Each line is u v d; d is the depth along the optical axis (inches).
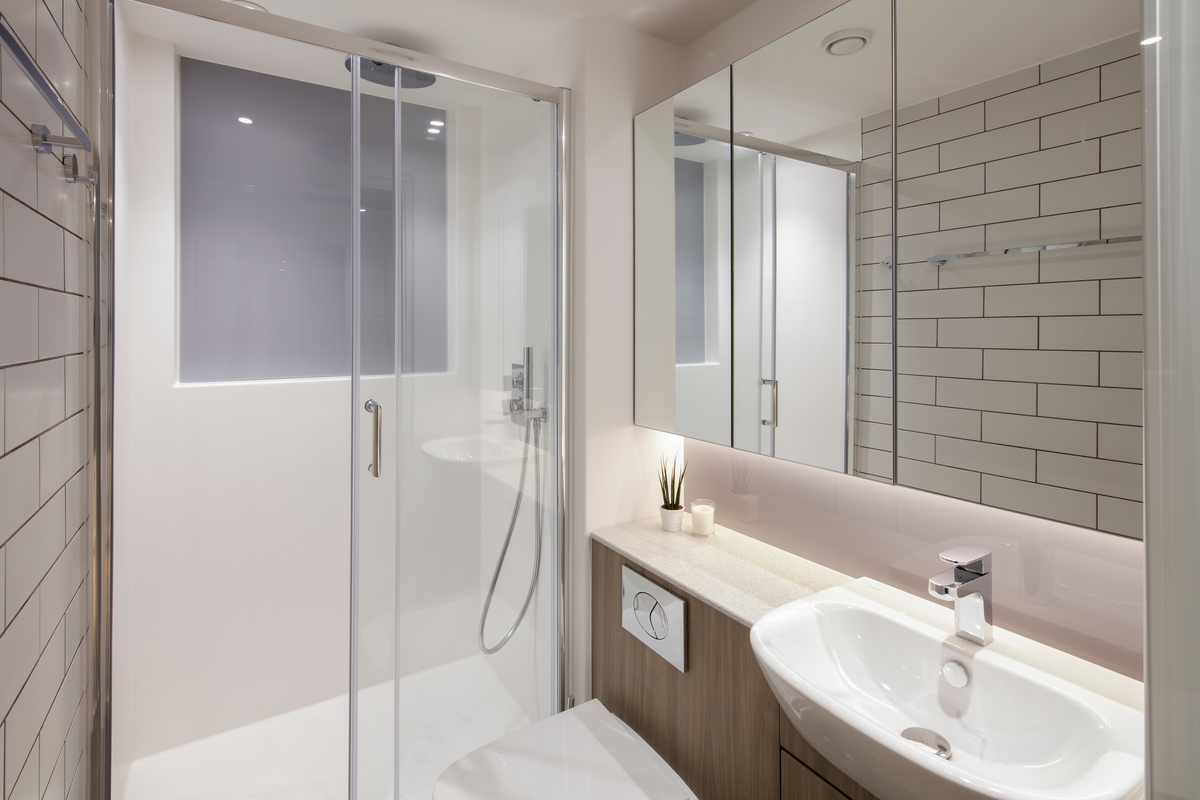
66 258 46.5
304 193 73.5
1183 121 20.2
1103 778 32.6
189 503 78.6
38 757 41.4
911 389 47.6
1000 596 48.9
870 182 49.9
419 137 68.7
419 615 71.4
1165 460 20.6
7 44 25.7
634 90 75.9
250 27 60.0
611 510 77.8
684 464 83.3
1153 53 21.0
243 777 77.8
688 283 69.1
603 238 75.0
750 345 61.6
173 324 74.2
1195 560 19.9
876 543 58.9
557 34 76.6
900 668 47.7
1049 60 38.9
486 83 70.4
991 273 42.4
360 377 67.6
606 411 76.6
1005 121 41.2
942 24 44.6
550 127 75.2
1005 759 40.0
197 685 81.5
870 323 50.3
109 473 54.4
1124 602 41.8
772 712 52.4
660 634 64.2
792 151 56.5
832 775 46.9
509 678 76.9
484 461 73.9
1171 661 20.6
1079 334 38.1
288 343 79.9
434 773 72.6
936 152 45.3
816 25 53.9
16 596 36.9
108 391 54.2
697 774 61.0
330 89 72.1
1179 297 20.3
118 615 68.3
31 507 39.4
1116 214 36.3
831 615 51.6
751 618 53.0
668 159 71.4
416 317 69.4
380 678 69.7
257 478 82.0
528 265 74.8
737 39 71.3
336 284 79.9
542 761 58.7
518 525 76.5
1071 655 44.4
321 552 87.4
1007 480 42.1
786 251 57.3
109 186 53.2
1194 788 20.2
